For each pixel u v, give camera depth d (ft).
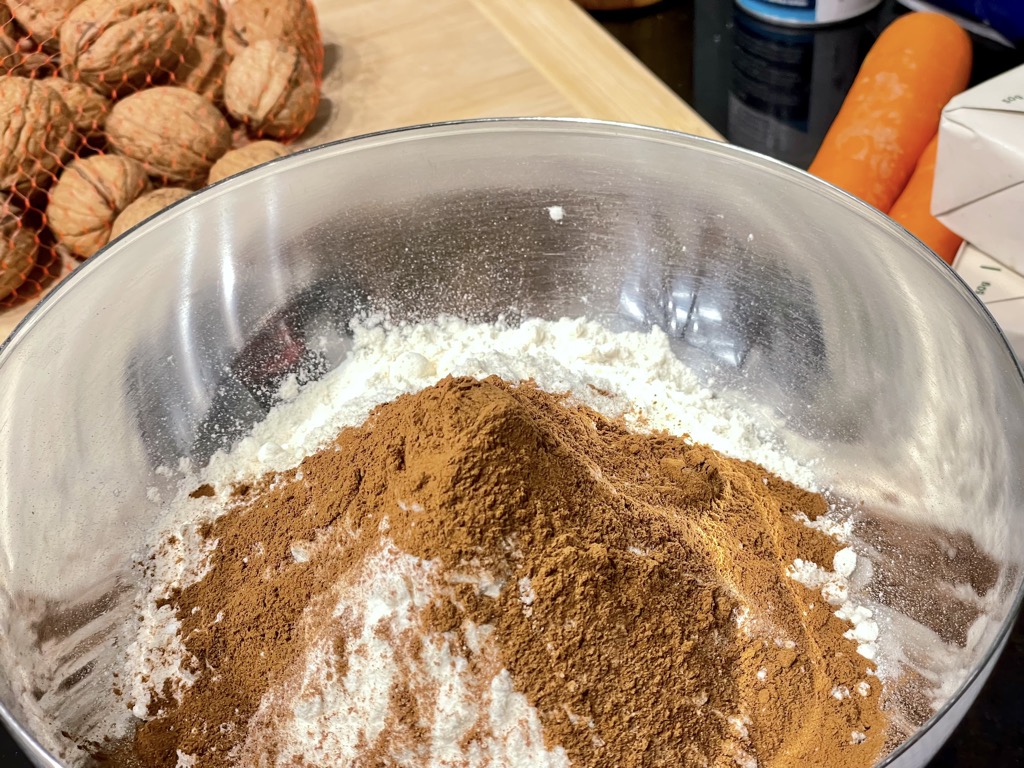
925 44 1.13
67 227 0.98
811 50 1.44
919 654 0.67
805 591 0.72
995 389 0.66
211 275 0.83
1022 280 0.89
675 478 0.76
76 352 0.75
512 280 0.92
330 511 0.69
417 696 0.62
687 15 1.54
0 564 0.65
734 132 1.31
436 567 0.62
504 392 0.71
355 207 0.86
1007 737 0.72
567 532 0.64
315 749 0.63
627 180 0.86
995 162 0.84
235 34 1.12
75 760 0.62
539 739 0.61
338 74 1.23
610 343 0.90
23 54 1.06
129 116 1.01
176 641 0.69
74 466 0.74
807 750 0.62
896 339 0.77
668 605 0.66
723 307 0.88
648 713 0.62
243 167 1.01
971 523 0.68
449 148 0.85
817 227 0.79
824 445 0.82
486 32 1.30
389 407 0.75
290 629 0.67
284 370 0.87
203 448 0.83
